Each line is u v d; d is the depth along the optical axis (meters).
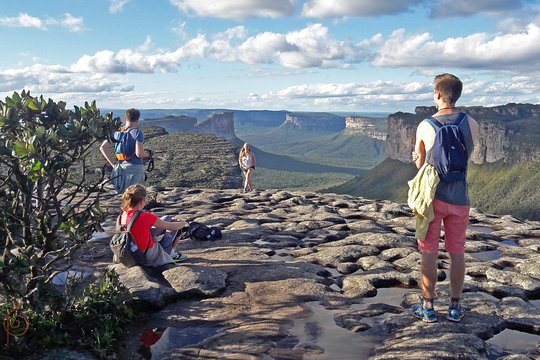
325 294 5.54
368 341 4.38
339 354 4.13
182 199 12.99
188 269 6.00
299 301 5.34
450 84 4.45
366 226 8.98
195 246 7.63
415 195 4.55
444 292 5.52
